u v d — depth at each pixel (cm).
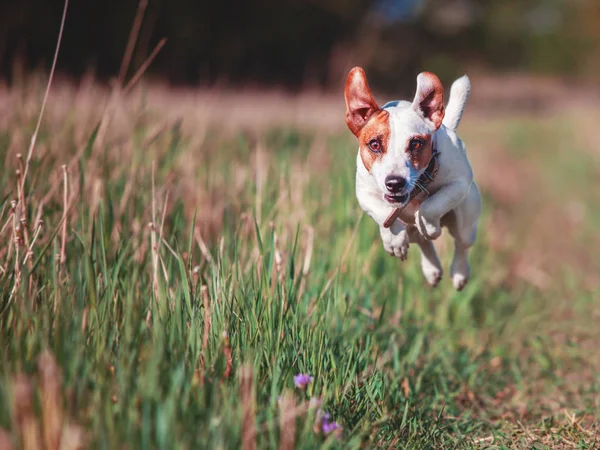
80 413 256
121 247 381
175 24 2180
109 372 288
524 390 479
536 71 4678
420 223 352
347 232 535
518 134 1939
